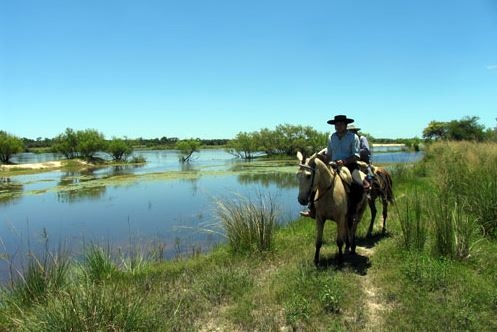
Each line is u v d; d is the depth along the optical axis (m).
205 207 19.86
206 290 7.24
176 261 9.97
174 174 38.53
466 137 43.81
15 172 46.72
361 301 6.36
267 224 9.99
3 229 16.44
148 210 19.75
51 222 17.59
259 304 6.55
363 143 10.01
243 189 25.17
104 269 8.60
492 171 10.78
